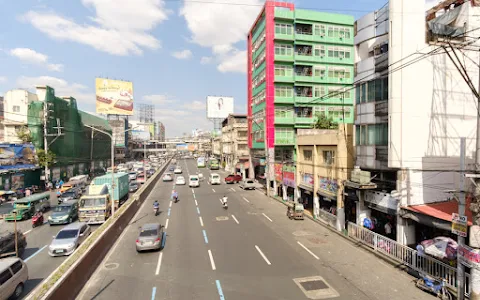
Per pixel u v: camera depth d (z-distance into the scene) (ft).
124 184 112.98
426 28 56.70
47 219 88.99
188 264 52.24
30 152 139.64
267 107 141.90
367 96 68.74
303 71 145.79
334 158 76.07
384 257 53.72
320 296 40.37
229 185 168.55
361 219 67.21
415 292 41.39
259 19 156.35
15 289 40.14
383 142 62.95
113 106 274.36
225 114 284.41
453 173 58.03
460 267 37.40
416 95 55.93
